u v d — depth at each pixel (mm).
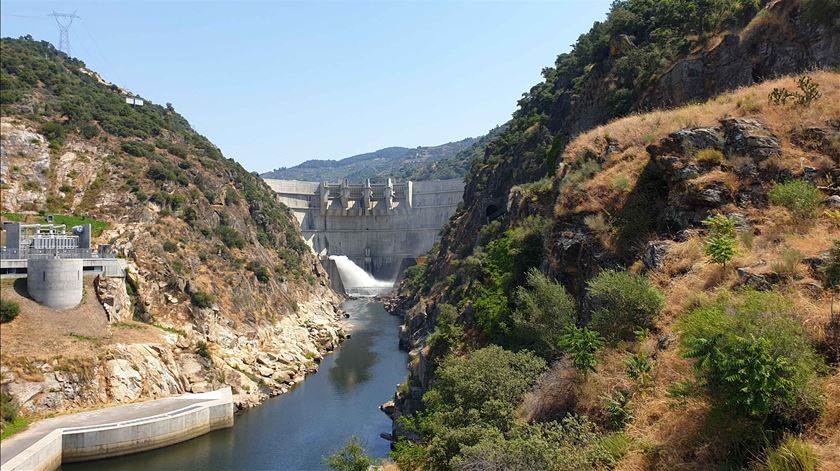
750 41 49000
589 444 19891
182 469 50156
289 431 59812
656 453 17797
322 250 180375
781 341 16031
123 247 83312
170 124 133250
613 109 62375
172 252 89625
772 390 15406
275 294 106000
